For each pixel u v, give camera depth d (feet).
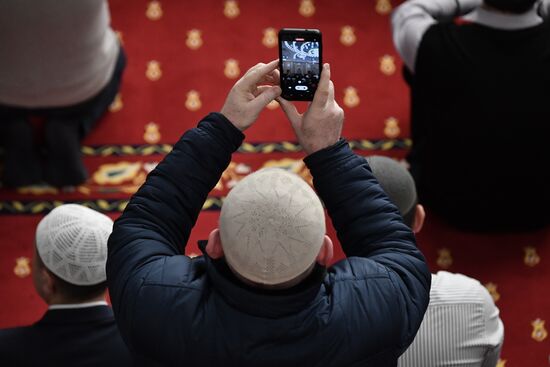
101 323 19.12
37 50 27.09
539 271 29.71
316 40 15.46
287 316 13.15
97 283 19.99
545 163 28.02
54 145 29.94
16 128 29.66
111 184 31.01
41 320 19.06
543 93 27.07
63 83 28.66
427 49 27.45
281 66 15.39
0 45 26.73
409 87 33.91
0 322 27.73
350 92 33.83
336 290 13.58
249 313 13.12
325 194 14.62
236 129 14.62
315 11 35.96
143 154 31.86
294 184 12.46
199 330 13.25
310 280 12.98
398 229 14.48
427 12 29.60
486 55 26.89
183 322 13.30
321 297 13.42
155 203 14.40
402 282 13.91
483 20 26.89
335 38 35.27
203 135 14.55
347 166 14.56
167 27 35.12
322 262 13.05
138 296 13.55
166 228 14.38
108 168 31.40
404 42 28.58
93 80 29.60
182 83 33.63
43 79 28.19
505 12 26.37
